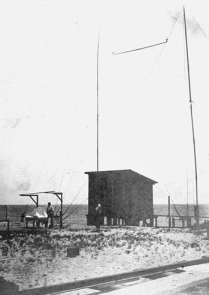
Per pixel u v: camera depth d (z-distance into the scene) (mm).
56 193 25625
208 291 7355
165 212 102625
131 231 22562
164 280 8438
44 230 22656
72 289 7648
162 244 16266
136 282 8266
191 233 21703
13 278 9117
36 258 12234
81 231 22547
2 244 15992
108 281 8336
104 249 14461
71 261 11711
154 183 28938
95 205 27969
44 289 7293
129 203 27281
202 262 10938
